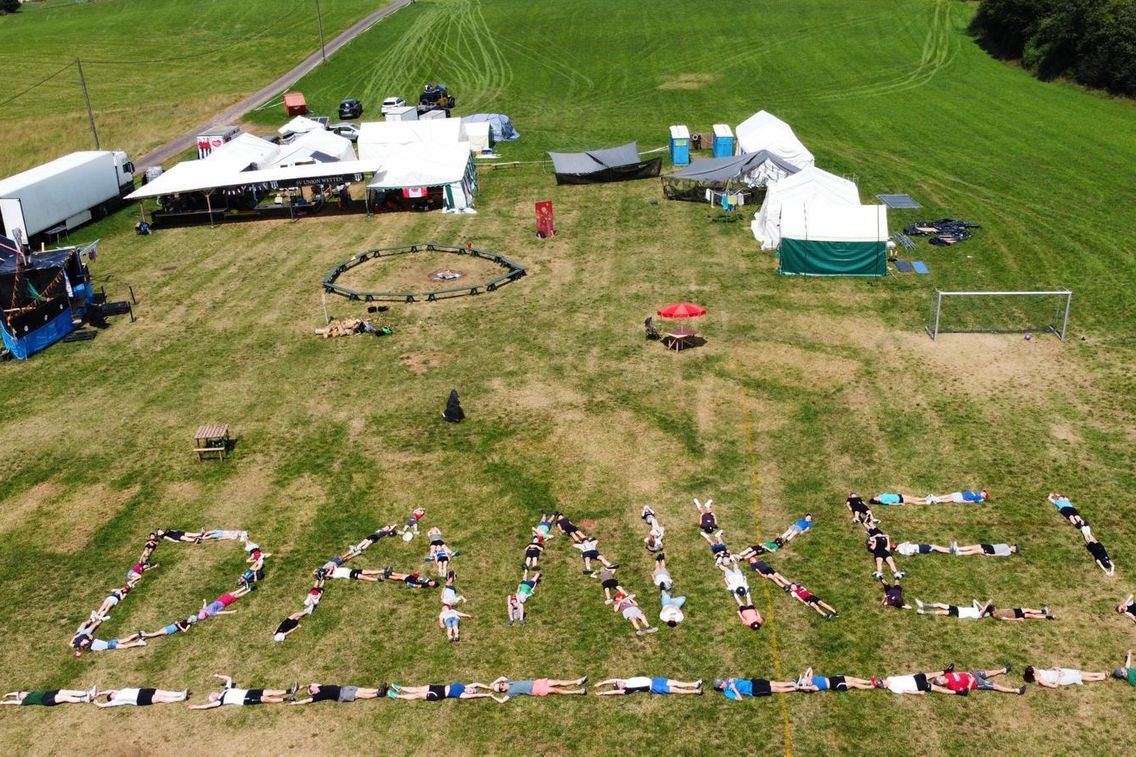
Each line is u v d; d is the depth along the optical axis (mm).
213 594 25000
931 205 54969
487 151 71188
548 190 61500
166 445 32250
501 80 95562
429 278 46438
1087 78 83250
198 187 55562
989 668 21422
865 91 86125
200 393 35812
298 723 20812
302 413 34000
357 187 65062
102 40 120500
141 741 20547
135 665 22641
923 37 103062
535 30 114062
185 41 118750
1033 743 19500
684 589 24328
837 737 19859
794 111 80562
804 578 24578
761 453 30312
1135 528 26031
